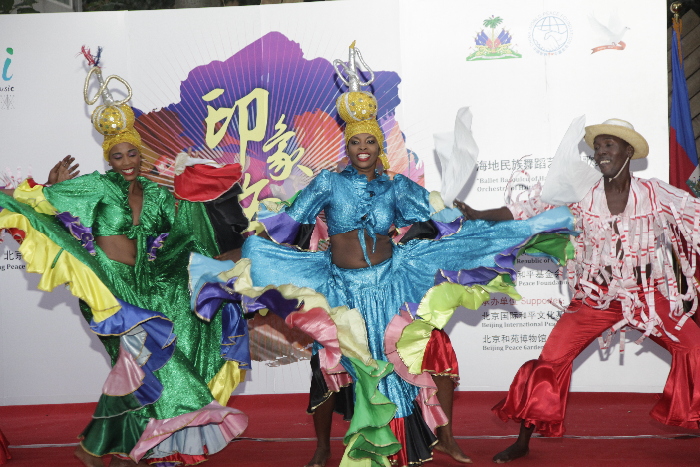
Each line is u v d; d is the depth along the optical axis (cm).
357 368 303
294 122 478
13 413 475
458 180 326
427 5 462
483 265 322
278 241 322
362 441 302
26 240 310
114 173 335
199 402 325
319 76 474
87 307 332
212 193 356
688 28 564
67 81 473
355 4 468
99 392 479
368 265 322
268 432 412
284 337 460
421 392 326
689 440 367
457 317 472
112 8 877
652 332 332
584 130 346
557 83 455
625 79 450
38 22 471
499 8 458
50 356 478
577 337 342
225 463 347
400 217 336
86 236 327
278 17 474
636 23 448
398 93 465
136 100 477
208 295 320
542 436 349
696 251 331
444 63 462
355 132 321
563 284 464
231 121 479
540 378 333
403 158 465
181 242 350
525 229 325
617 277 336
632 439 371
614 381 462
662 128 447
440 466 333
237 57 477
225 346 355
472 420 425
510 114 460
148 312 320
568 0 453
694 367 321
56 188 326
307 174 480
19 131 473
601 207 338
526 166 459
